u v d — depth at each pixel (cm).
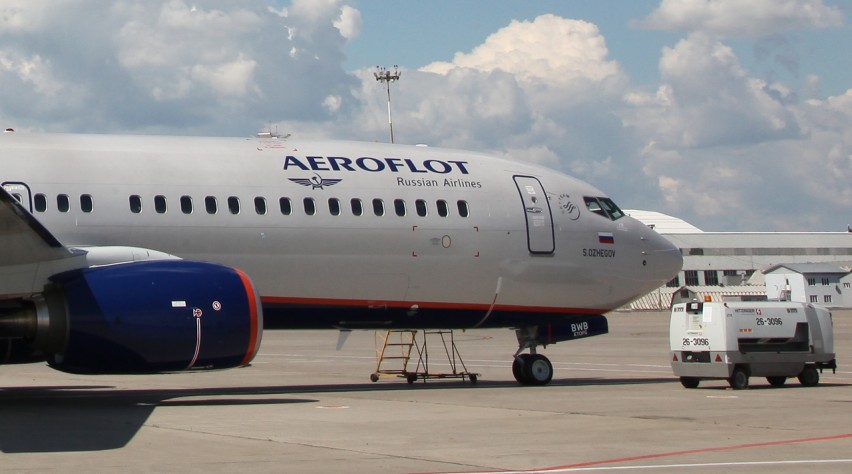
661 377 2648
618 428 1504
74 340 1692
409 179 2209
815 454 1254
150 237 1942
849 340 4325
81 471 1105
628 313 8681
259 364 3375
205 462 1173
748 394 2077
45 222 1873
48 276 1739
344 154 2191
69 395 2067
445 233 2206
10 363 1855
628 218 2461
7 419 1592
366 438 1385
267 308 2067
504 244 2264
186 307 1733
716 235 10675
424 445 1321
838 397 2005
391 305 2180
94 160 1956
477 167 2309
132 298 1709
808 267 9194
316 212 2088
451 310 2247
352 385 2408
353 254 2116
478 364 3309
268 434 1421
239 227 2012
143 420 1582
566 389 2220
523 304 2316
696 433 1449
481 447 1305
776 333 2220
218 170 2041
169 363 1744
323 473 1107
